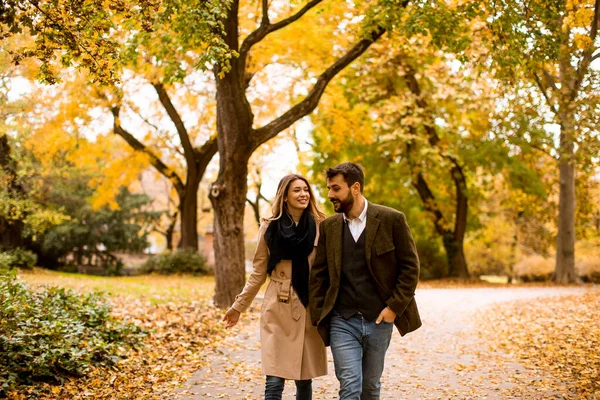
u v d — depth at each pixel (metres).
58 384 5.12
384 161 23.61
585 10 8.41
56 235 25.50
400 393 5.43
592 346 7.18
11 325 5.28
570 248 21.78
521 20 8.48
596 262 23.78
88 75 5.62
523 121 12.45
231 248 10.88
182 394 5.21
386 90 21.89
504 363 6.81
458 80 19.23
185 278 21.19
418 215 25.08
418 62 20.09
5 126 13.21
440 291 17.78
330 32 13.96
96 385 5.21
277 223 3.92
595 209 26.00
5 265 15.99
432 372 6.38
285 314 3.84
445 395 5.34
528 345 7.83
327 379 5.94
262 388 5.50
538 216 27.66
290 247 3.83
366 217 3.61
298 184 3.92
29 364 5.02
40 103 14.55
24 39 9.46
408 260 3.53
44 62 5.24
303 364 3.82
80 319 6.84
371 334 3.52
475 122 20.88
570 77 9.55
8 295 5.88
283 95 19.23
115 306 9.70
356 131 18.23
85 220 27.12
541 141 20.03
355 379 3.39
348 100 21.53
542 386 5.55
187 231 24.05
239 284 10.91
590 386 5.42
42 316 6.02
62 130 17.19
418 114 21.41
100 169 23.78
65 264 27.23
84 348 5.86
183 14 6.27
